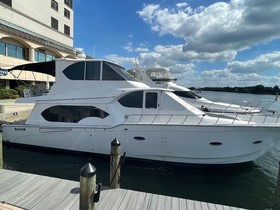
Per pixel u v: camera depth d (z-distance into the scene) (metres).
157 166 7.04
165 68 17.17
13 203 3.77
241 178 6.62
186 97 11.83
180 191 5.83
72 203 3.83
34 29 26.50
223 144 6.51
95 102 7.49
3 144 8.36
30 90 9.14
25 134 8.00
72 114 7.68
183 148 6.70
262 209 5.12
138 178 6.45
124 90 7.45
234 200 5.48
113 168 4.44
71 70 8.06
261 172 7.02
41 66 9.18
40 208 3.65
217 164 6.74
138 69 13.59
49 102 7.87
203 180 6.44
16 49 22.34
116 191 4.35
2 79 20.02
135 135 6.93
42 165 7.16
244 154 6.64
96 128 7.23
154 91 7.34
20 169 6.88
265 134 6.46
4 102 15.75
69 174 6.59
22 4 24.25
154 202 4.00
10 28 20.55
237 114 8.52
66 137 7.56
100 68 7.88
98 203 3.89
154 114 7.16
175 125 6.62
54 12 31.06
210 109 10.21
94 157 7.50
